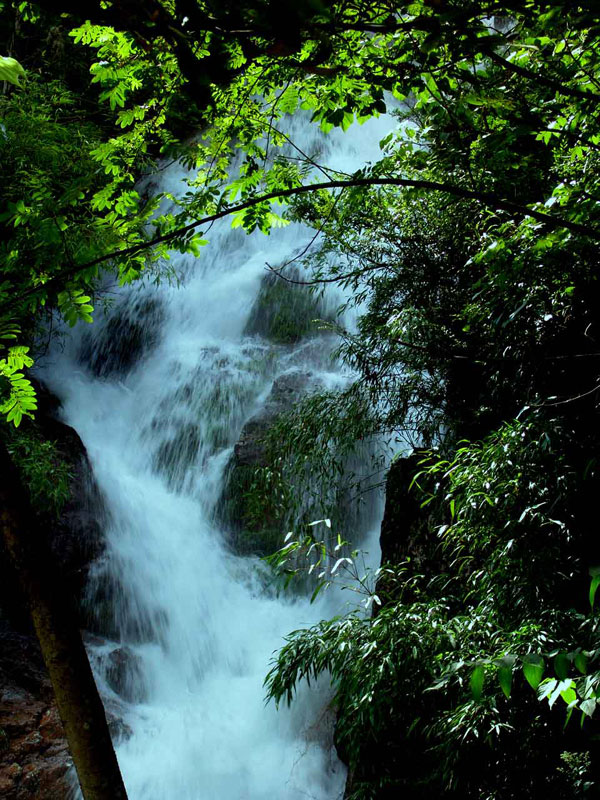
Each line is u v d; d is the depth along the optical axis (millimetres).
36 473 6664
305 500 7414
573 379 3994
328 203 4828
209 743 5766
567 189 2293
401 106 12094
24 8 1385
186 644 6996
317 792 5277
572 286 3148
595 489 3670
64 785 4973
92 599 6922
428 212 4832
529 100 2268
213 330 10539
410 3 1406
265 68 1929
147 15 1087
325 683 5957
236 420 9000
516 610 3547
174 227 2330
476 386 5168
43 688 5781
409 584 4613
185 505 8477
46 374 10031
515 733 3375
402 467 5520
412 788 4191
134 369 10547
